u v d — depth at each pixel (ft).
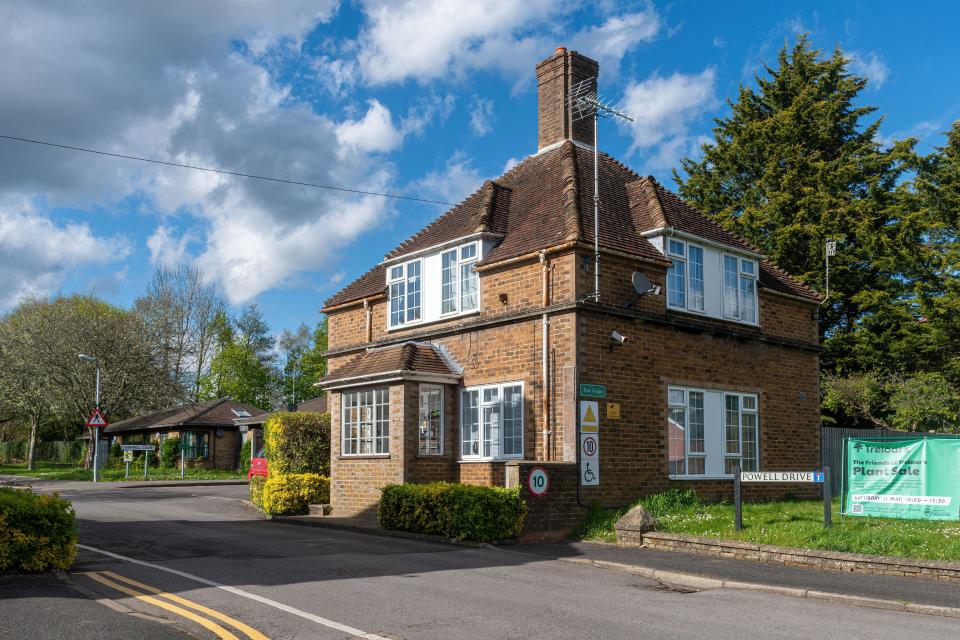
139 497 91.66
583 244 56.65
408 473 59.52
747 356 68.49
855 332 104.53
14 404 165.58
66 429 211.41
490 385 61.62
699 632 25.84
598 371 56.80
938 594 31.83
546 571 38.04
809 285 105.40
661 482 59.62
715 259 67.10
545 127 75.51
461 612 28.17
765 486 67.72
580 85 73.51
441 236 69.15
